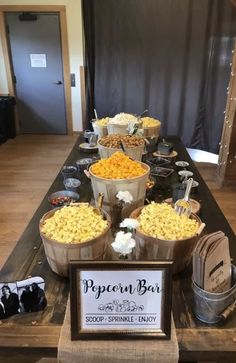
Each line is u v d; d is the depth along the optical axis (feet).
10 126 17.42
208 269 2.78
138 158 5.90
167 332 2.70
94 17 14.28
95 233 3.26
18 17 16.17
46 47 16.69
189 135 15.11
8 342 2.78
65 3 15.69
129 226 3.22
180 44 13.88
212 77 13.76
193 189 5.42
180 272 3.57
